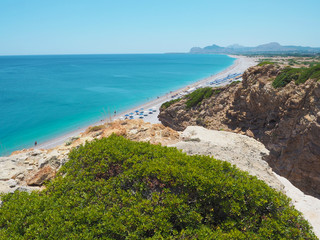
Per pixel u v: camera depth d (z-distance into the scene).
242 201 7.46
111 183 8.21
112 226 6.50
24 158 12.87
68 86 138.25
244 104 47.12
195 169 8.20
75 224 6.75
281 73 42.25
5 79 167.38
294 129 35.97
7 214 7.11
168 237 6.31
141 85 143.12
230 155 13.14
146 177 8.03
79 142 14.03
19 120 77.19
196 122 56.31
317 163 32.38
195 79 167.50
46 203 7.64
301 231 7.20
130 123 17.83
